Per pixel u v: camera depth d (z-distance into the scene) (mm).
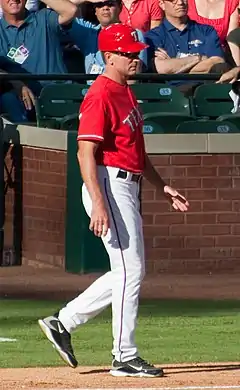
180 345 28078
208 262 40906
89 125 22203
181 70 45438
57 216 40844
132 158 22656
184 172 40531
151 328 30500
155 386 21750
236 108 44438
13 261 42406
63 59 45750
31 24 45250
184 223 40656
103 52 22766
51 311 33000
